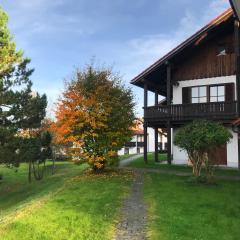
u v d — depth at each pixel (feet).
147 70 101.09
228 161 94.84
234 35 94.63
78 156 78.07
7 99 92.79
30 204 56.18
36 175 118.42
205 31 95.20
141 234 38.17
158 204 50.14
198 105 94.73
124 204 50.78
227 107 91.15
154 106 100.37
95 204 50.26
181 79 103.30
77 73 129.90
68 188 64.39
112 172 80.38
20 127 95.91
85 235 37.42
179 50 97.71
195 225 40.98
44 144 108.17
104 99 76.43
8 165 97.35
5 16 98.02
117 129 77.66
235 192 58.54
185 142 66.33
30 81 99.45
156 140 106.42
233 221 43.04
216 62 99.25
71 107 75.97
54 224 40.96
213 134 64.54
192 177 68.13
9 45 97.71
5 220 46.57
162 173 80.64
